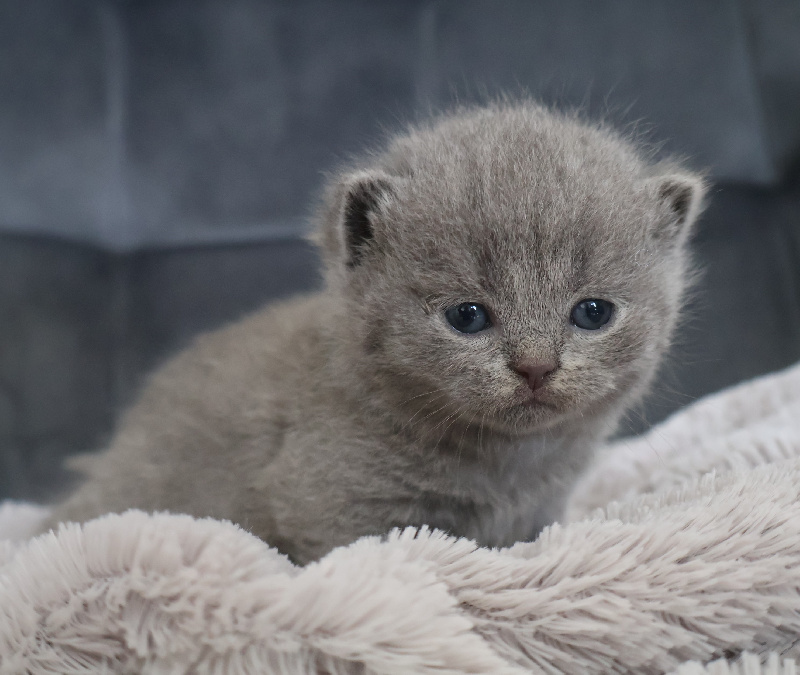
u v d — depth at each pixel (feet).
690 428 0.91
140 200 1.33
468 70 1.33
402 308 0.57
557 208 0.54
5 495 1.22
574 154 0.59
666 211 0.63
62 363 1.28
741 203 1.32
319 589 0.40
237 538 0.44
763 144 1.32
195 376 0.73
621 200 0.57
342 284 0.62
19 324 1.25
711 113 1.31
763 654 0.46
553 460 0.64
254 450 0.64
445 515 0.61
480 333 0.55
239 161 1.33
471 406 0.56
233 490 0.65
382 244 0.59
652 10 1.32
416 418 0.58
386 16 1.33
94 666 0.40
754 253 1.31
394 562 0.43
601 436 0.66
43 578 0.42
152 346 1.33
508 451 0.60
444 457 0.59
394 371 0.58
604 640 0.44
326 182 0.72
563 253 0.54
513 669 0.40
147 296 1.34
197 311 1.33
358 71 1.33
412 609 0.40
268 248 1.34
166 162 1.32
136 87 1.32
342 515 0.59
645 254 0.58
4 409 1.23
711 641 0.45
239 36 1.32
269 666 0.39
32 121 1.27
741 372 1.30
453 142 0.62
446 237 0.55
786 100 1.30
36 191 1.27
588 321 0.56
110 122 1.32
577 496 0.81
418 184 0.59
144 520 0.45
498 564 0.46
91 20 1.31
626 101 1.30
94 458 0.84
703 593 0.46
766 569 0.46
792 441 0.74
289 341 0.69
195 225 1.33
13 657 0.41
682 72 1.32
